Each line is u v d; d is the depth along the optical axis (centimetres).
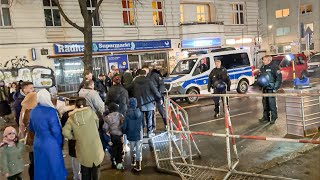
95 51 2122
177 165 603
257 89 1750
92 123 466
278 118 927
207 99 1479
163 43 2402
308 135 705
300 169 523
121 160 616
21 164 495
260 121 902
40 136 441
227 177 514
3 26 1842
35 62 1930
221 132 833
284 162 559
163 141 776
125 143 731
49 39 1977
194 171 562
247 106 1210
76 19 2070
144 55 2336
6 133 481
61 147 455
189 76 1394
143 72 813
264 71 848
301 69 1964
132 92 805
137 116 598
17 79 1867
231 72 1507
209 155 650
